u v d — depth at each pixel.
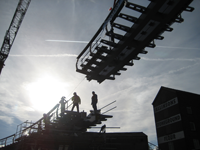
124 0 8.88
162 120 37.78
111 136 26.23
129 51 11.47
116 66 12.64
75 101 14.26
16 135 18.30
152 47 11.03
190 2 8.52
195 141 31.59
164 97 38.44
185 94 35.81
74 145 15.41
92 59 12.07
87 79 14.52
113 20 10.27
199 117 33.94
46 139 13.93
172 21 9.53
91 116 13.84
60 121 14.49
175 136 33.69
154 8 8.66
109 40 11.70
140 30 9.81
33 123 16.00
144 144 25.67
